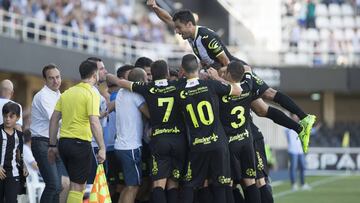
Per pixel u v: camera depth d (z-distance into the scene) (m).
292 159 37.44
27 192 24.36
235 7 67.31
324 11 69.31
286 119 19.56
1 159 19.81
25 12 42.84
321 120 66.25
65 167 19.19
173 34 61.81
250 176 19.03
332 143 59.00
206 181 18.78
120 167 20.03
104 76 20.38
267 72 60.09
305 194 33.81
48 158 19.42
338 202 29.61
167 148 18.25
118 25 53.41
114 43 51.50
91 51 47.44
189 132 18.30
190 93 18.28
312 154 57.00
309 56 63.31
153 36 57.97
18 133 20.23
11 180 19.97
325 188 37.75
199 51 19.00
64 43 45.25
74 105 18.70
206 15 63.28
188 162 18.36
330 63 62.91
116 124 19.23
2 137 19.83
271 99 19.45
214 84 18.47
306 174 53.47
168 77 18.95
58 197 20.36
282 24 67.38
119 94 19.22
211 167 18.38
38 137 20.31
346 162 56.84
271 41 65.44
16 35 40.91
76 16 47.16
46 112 20.25
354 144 60.25
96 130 18.41
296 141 37.25
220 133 18.39
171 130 18.39
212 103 18.31
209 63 19.22
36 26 42.59
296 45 65.62
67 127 18.78
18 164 20.20
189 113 18.25
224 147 18.34
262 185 19.55
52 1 45.44
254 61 62.06
